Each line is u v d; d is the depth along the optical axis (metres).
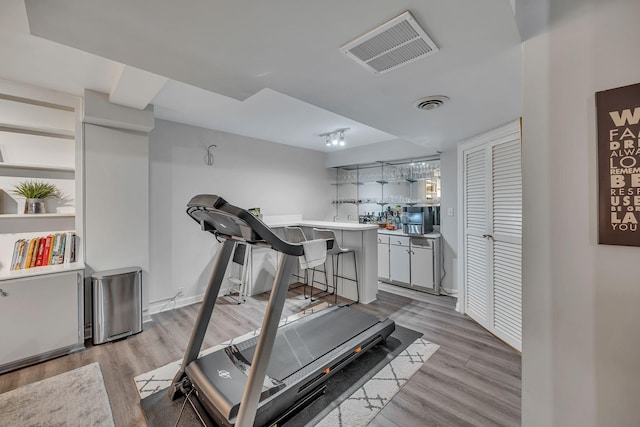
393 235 4.61
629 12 0.98
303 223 4.57
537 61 1.16
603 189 1.02
